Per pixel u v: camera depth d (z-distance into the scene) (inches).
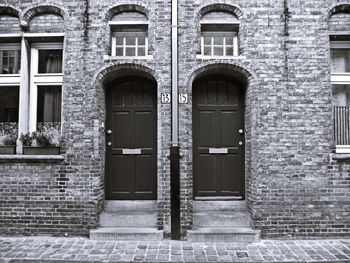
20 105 214.8
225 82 224.4
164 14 209.0
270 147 202.7
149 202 219.5
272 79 205.3
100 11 210.7
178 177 199.0
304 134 203.2
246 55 206.4
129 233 197.2
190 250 181.0
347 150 211.3
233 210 216.4
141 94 224.7
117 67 208.5
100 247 185.0
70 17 211.3
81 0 212.1
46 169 206.2
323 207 200.8
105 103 221.8
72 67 209.3
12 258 169.2
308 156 202.2
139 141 223.0
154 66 206.5
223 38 219.8
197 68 205.8
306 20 207.5
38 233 204.5
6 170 207.3
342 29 210.5
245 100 220.5
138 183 222.4
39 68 223.8
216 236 195.0
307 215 200.5
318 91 204.5
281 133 203.3
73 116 207.2
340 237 200.1
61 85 221.3
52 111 221.0
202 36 218.8
